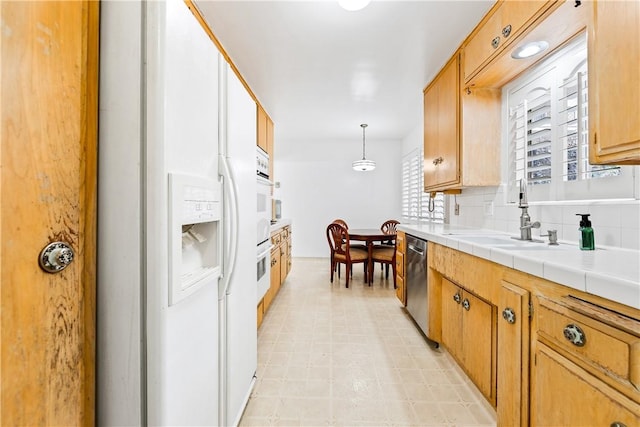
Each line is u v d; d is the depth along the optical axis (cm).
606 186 132
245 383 142
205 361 100
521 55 166
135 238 74
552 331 92
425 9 177
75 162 71
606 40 95
